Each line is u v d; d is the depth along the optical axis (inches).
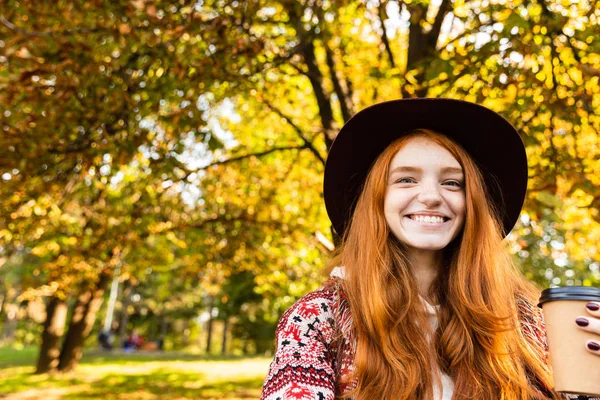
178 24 200.7
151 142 217.2
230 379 590.9
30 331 1786.4
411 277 66.6
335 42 289.6
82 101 207.5
